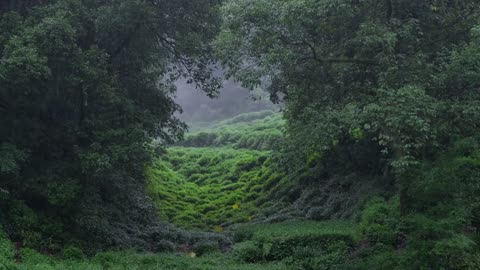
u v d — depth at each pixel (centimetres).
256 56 1270
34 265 1077
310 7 1084
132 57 1692
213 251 1602
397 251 1159
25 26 1351
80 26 1439
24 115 1470
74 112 1544
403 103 931
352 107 1084
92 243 1467
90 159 1342
